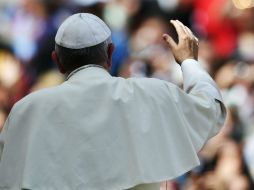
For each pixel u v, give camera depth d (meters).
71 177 7.90
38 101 8.25
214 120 8.44
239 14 24.27
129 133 8.06
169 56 23.89
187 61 8.95
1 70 24.00
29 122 8.21
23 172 7.98
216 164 22.66
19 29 24.28
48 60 24.27
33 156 7.96
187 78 8.80
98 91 8.26
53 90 8.32
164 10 24.39
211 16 24.44
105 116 8.12
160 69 23.92
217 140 22.83
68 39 8.42
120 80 8.41
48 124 8.09
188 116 8.35
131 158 8.00
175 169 8.07
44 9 24.34
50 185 7.87
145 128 8.12
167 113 8.26
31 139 8.03
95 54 8.48
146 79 8.46
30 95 8.38
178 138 8.23
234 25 24.30
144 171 7.94
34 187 7.84
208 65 24.19
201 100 8.44
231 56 24.17
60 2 24.34
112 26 24.17
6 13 24.30
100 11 24.25
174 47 9.09
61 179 7.90
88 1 24.23
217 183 22.55
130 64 24.02
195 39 9.21
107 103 8.19
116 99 8.20
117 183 7.93
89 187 7.89
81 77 8.39
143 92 8.29
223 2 24.38
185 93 8.41
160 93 8.32
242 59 24.09
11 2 24.36
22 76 24.11
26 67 24.17
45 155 7.96
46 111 8.15
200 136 8.34
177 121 8.26
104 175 7.93
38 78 24.19
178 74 23.72
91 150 7.98
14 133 8.22
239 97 23.53
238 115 23.23
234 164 22.72
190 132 8.31
